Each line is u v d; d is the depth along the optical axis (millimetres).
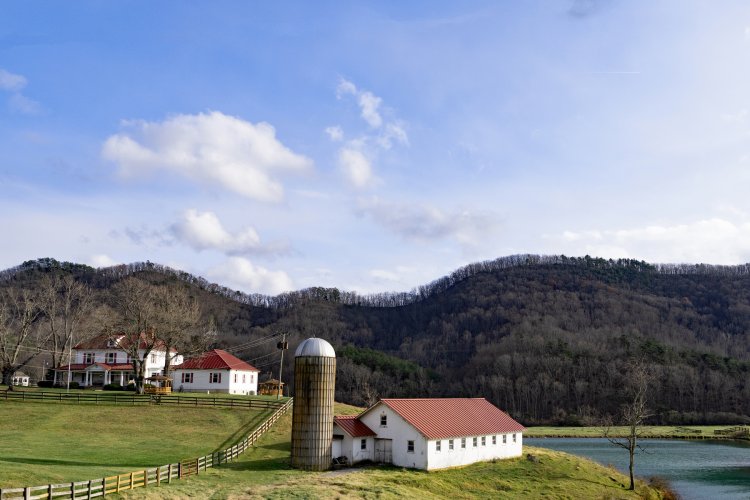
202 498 44719
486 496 55312
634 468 85500
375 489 50469
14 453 55406
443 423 65438
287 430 73688
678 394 166250
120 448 61688
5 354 100875
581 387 169125
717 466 88000
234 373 103812
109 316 96375
